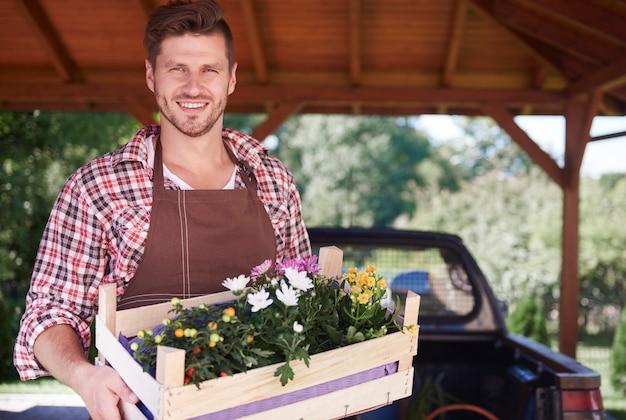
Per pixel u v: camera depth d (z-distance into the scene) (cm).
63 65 768
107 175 178
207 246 182
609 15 518
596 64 643
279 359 146
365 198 2138
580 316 1233
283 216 200
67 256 176
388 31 730
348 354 155
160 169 183
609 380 923
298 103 774
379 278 168
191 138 184
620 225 1390
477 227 1850
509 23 650
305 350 143
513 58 752
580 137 708
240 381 137
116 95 781
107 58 780
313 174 2170
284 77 789
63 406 602
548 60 699
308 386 149
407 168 2178
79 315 177
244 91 780
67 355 159
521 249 1655
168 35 176
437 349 371
